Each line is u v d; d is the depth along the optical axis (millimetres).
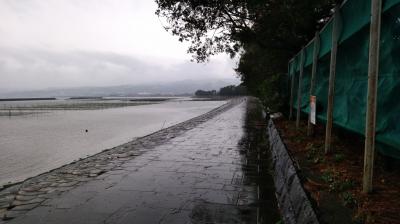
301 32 11867
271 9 11094
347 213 3051
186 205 4895
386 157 3984
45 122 36031
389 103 3117
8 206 4895
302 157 5559
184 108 66000
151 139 12008
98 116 45438
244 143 10906
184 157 8531
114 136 21734
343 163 4766
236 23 13477
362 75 3986
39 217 4445
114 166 7523
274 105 12586
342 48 4836
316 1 9477
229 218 4402
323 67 6406
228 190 5621
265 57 18672
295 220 3596
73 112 58500
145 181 6207
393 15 3037
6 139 20938
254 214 4539
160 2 12391
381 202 3123
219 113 28172
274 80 12773
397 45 2973
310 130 7367
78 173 6871
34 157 14312
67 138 21062
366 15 3627
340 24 4730
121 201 5074
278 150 7320
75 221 4309
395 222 2711
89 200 5133
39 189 5746
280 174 5809
